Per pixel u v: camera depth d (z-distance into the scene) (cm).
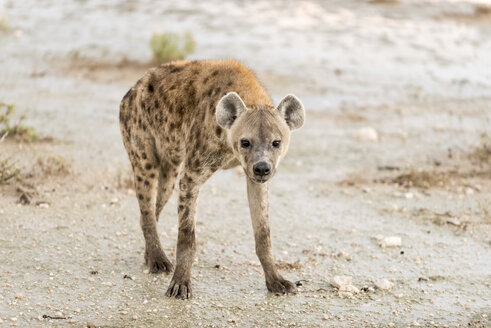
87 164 1277
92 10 2964
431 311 764
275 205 1141
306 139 1569
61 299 751
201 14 2903
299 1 3216
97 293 773
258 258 871
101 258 877
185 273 783
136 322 708
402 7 3166
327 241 982
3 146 1315
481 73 2228
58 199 1079
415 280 849
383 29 2775
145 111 855
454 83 2102
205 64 823
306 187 1247
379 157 1441
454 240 994
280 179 1293
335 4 3180
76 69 2142
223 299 775
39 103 1748
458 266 898
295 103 739
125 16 2867
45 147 1355
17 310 718
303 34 2645
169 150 844
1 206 1020
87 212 1038
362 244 973
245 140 713
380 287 820
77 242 920
